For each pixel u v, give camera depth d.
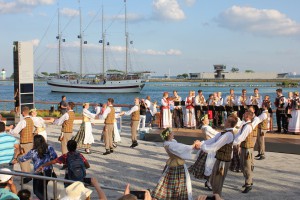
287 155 11.21
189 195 6.00
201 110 14.70
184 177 6.03
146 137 13.78
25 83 16.92
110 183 7.91
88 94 78.75
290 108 13.55
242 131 6.69
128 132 16.14
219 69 160.38
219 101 15.60
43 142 6.20
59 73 83.12
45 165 5.90
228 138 6.12
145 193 3.81
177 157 6.05
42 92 87.06
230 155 6.29
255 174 8.85
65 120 9.98
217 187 6.31
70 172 5.70
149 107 16.06
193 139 12.75
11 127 8.30
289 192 7.39
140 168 9.33
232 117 6.30
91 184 4.20
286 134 13.34
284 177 8.57
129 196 2.79
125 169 9.21
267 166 9.71
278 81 148.75
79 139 11.20
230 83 143.62
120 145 12.73
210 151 6.09
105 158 10.55
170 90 98.19
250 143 7.34
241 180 8.33
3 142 6.65
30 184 7.64
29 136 7.77
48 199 6.13
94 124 18.61
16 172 4.65
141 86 79.62
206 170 7.47
